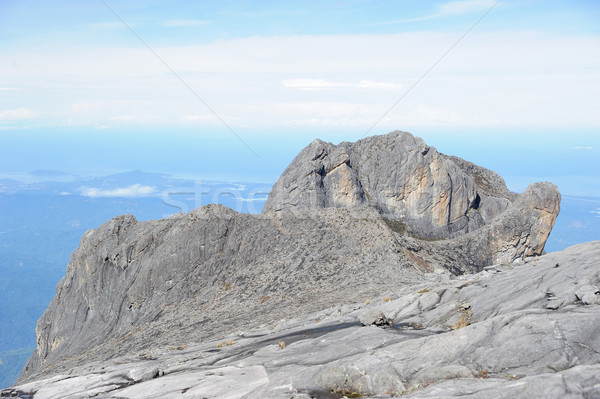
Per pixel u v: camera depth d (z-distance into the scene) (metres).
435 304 36.53
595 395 15.81
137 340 77.31
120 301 97.44
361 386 22.84
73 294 109.06
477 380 19.80
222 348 40.94
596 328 21.73
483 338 23.69
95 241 112.00
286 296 78.06
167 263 96.75
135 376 34.56
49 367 81.62
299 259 91.00
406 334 30.98
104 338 89.94
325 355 29.39
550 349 21.38
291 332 40.53
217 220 102.94
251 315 69.31
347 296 66.06
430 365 22.95
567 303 27.17
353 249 91.06
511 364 21.42
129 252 103.81
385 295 51.50
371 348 29.12
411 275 76.88
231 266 95.38
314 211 106.75
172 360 38.94
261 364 31.28
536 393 16.64
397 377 22.47
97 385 33.72
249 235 100.50
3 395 34.84
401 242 96.75
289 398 22.98
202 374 30.88
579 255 35.88
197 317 79.69
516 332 22.95
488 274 44.22
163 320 84.12
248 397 24.89
